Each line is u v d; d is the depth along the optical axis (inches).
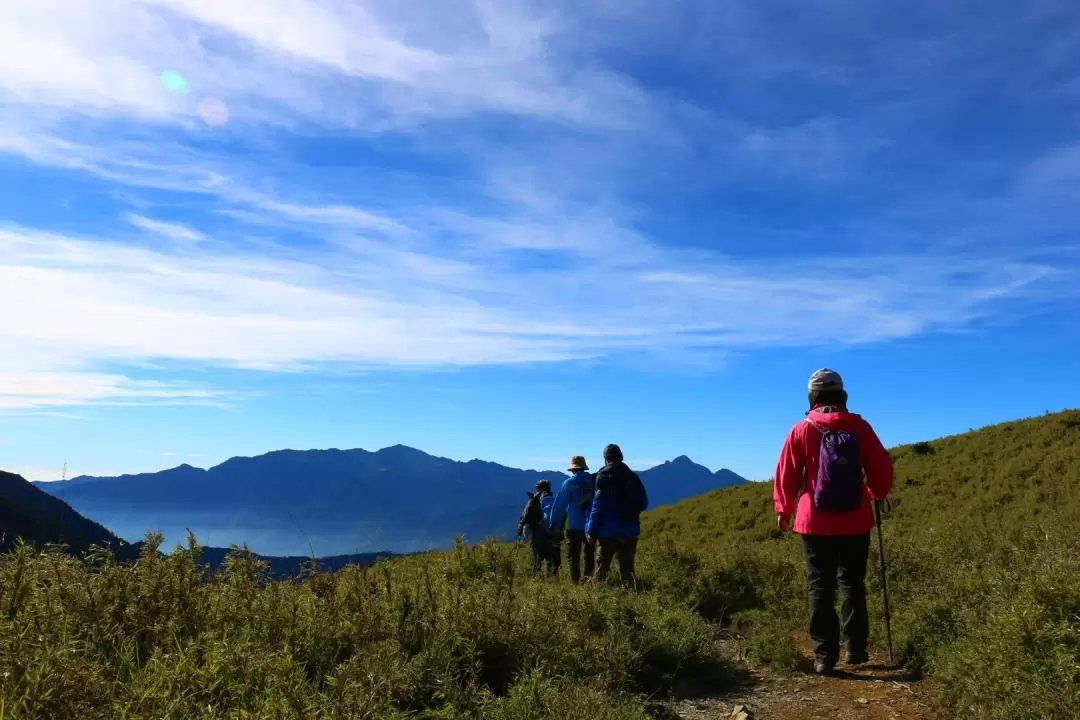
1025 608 179.0
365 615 188.1
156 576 178.5
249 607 181.0
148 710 119.9
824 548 223.0
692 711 190.7
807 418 229.1
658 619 244.2
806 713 185.9
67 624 147.6
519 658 192.5
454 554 311.9
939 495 743.1
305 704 129.8
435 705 158.7
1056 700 151.3
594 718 150.8
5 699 110.8
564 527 428.8
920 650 221.0
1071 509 513.7
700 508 933.2
